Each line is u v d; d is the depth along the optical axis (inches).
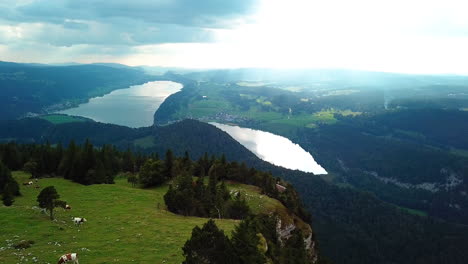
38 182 4190.5
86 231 2263.8
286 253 2407.7
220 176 4719.5
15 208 2699.3
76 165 4370.1
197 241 1572.3
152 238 2139.5
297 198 4244.6
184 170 4589.1
